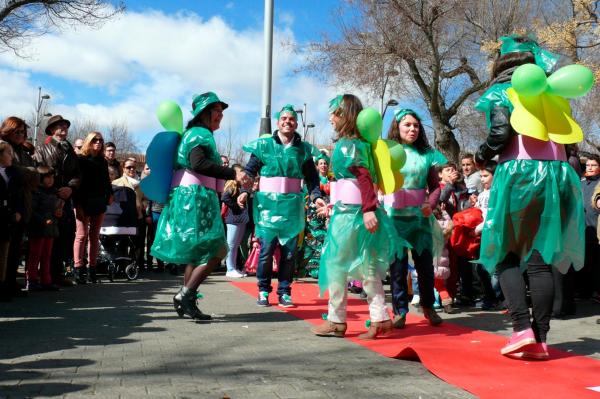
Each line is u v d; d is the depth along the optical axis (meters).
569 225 3.73
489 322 5.48
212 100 5.23
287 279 6.35
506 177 3.74
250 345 4.10
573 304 6.05
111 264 8.85
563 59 4.09
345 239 4.38
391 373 3.32
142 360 3.57
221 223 5.22
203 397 2.79
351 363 3.57
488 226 3.80
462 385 3.02
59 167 7.63
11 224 6.16
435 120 23.42
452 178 7.15
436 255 5.34
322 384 3.06
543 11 22.31
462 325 5.30
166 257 5.10
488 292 6.37
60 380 3.06
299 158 6.38
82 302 6.26
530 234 3.69
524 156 3.73
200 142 5.04
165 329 4.71
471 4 22.27
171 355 3.72
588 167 6.91
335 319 4.49
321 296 4.58
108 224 8.95
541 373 3.29
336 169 4.45
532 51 4.09
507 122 3.72
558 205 3.66
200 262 5.11
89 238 8.50
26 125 6.95
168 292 7.37
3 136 6.73
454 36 23.00
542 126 3.66
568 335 4.79
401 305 5.12
